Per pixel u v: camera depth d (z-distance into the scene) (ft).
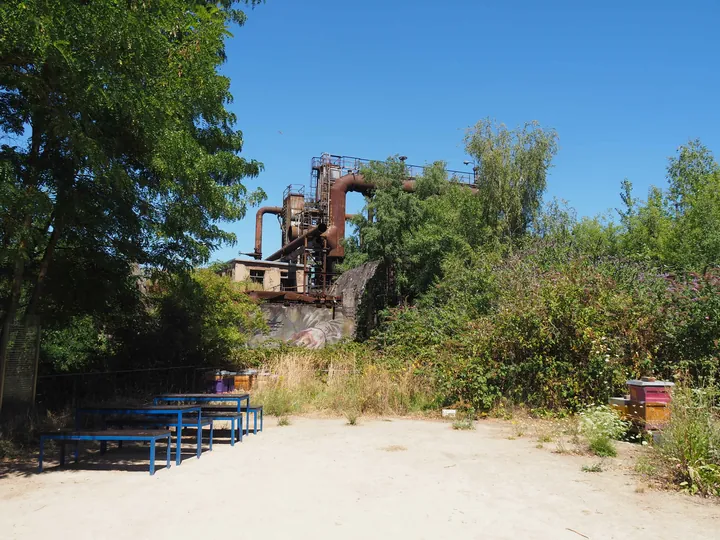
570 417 33.55
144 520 15.37
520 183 81.46
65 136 24.16
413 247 80.89
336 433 30.37
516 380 37.60
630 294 37.52
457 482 19.53
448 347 42.65
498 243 72.59
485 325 41.04
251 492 18.30
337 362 49.60
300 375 47.16
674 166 97.91
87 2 23.77
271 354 55.31
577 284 38.70
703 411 20.80
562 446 25.44
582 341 34.99
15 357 28.91
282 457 24.07
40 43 20.12
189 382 49.80
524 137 82.89
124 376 45.70
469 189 92.89
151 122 24.76
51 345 42.42
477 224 81.35
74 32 21.68
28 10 19.85
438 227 80.43
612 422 25.94
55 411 34.81
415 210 84.64
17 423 27.81
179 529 14.65
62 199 26.55
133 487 18.95
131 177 28.89
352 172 111.75
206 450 25.95
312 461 23.18
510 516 15.72
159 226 31.04
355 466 22.17
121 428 29.66
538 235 72.28
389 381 40.70
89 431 21.80
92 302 35.60
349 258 112.27
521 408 36.22
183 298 46.39
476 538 13.96
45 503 16.97
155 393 44.88
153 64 24.81
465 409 36.96
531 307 38.19
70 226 29.60
